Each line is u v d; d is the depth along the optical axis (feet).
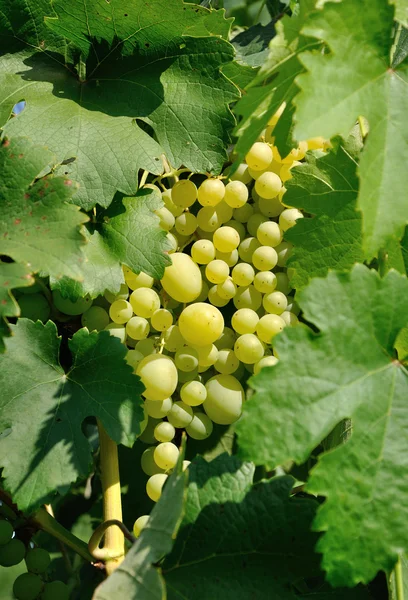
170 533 1.24
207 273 1.58
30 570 1.52
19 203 1.41
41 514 1.48
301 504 1.34
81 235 1.37
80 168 1.47
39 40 1.58
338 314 1.26
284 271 1.63
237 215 1.65
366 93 1.27
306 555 1.33
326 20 1.25
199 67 1.55
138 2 1.49
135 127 1.52
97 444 1.84
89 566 1.82
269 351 1.61
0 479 1.47
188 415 1.57
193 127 1.53
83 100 1.56
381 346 1.28
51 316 1.59
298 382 1.24
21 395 1.46
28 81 1.56
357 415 1.25
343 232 1.50
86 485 1.87
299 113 1.23
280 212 1.62
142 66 1.57
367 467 1.24
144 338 1.58
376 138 1.27
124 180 1.47
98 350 1.48
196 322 1.52
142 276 1.56
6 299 1.34
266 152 1.57
